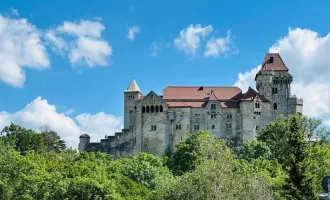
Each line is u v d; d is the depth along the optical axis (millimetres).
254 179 89188
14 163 107188
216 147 96188
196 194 86125
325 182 69188
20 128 184375
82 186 100375
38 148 182500
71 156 166875
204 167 89125
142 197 107625
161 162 162000
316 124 169625
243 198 83938
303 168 94875
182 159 169500
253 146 177250
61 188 100562
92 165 121750
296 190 92812
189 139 179875
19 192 102562
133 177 130125
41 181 103125
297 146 97750
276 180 112250
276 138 177875
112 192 100250
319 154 133500
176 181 101562
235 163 94688
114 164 143875
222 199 82188
